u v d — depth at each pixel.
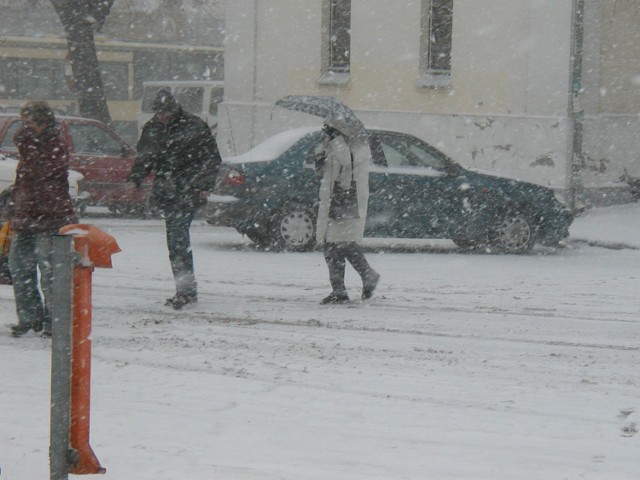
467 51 56.28
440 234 38.56
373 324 23.92
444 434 15.20
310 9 61.31
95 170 48.41
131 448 14.43
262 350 20.92
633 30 55.66
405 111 58.53
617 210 52.75
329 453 14.24
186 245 25.86
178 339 21.91
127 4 121.81
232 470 13.31
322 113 26.09
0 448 14.51
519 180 39.38
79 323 11.41
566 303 27.30
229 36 63.91
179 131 25.12
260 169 37.78
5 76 112.88
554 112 53.03
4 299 27.16
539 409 16.59
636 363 20.14
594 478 13.27
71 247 11.30
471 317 24.98
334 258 26.64
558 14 52.62
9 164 40.12
